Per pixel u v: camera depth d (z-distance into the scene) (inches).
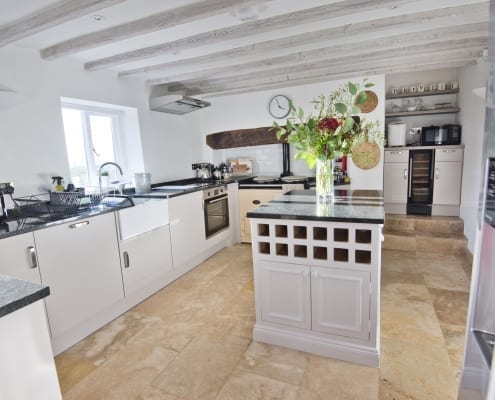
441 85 167.8
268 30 87.0
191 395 66.4
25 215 87.5
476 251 47.3
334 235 75.9
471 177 140.9
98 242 90.8
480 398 45.1
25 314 33.5
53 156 104.5
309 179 166.6
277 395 65.2
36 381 34.8
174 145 163.6
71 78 110.7
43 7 73.2
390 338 82.7
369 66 135.7
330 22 90.9
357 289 71.3
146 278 109.8
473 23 95.3
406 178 169.3
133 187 141.8
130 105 136.2
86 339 88.3
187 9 76.0
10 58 93.0
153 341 86.2
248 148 191.5
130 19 82.0
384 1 73.7
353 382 67.7
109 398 66.4
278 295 79.8
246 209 170.2
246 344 82.9
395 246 153.6
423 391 64.6
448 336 82.9
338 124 83.4
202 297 111.6
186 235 131.4
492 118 43.1
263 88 163.0
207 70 132.5
